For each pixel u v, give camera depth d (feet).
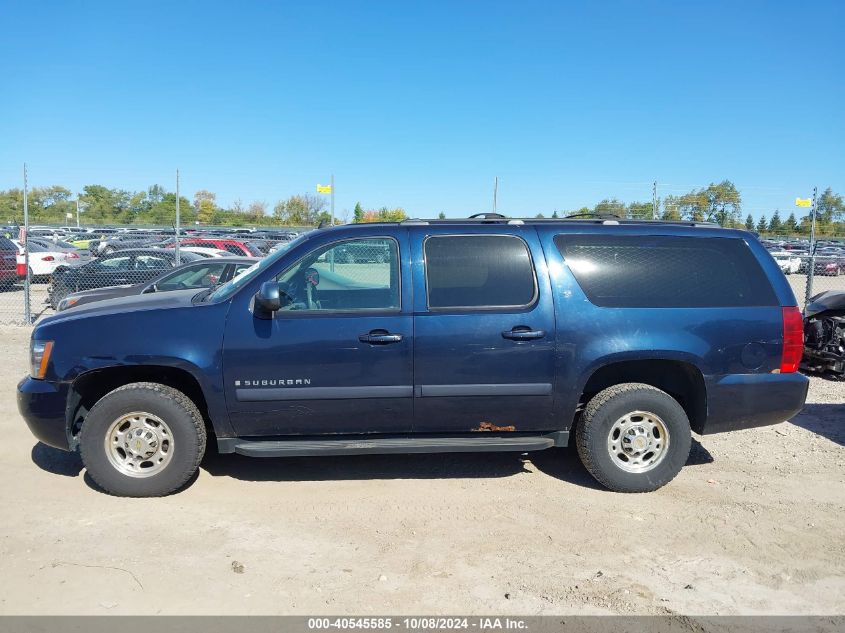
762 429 21.07
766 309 15.72
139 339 14.74
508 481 16.58
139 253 46.26
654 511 14.90
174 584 11.66
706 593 11.63
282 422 15.11
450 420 15.44
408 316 15.01
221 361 14.73
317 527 13.97
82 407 15.75
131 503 14.98
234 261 32.30
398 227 15.62
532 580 11.96
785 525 14.26
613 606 11.17
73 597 11.19
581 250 15.64
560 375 15.26
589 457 15.64
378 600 11.27
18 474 16.60
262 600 11.21
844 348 26.86
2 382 25.81
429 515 14.60
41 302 55.06
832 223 89.30
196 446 15.10
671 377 16.34
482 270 15.39
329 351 14.83
